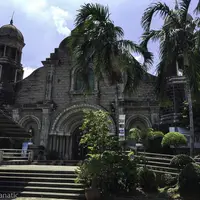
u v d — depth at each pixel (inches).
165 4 575.5
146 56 629.3
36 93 1191.6
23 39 1347.2
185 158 504.1
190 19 601.3
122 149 530.0
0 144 1014.4
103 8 636.1
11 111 1135.0
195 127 812.0
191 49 551.5
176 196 443.8
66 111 1097.4
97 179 452.8
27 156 907.4
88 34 611.5
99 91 1110.4
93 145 514.6
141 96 1071.6
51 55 1219.9
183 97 940.0
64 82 1173.1
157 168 568.7
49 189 481.7
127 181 464.4
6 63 1228.5
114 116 1043.3
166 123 930.1
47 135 1077.8
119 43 597.6
